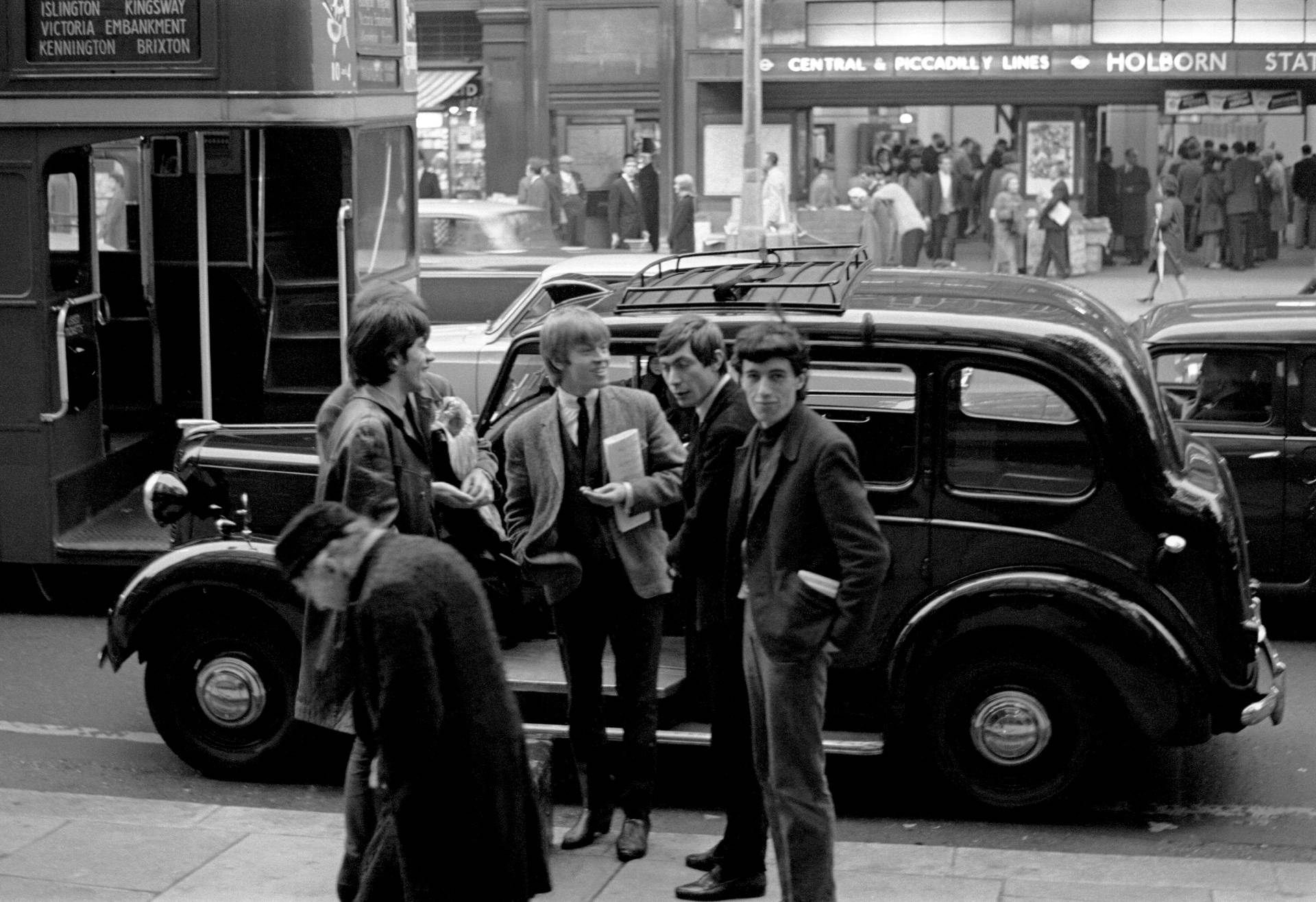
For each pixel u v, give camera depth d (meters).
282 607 7.26
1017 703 6.80
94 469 10.60
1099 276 28.98
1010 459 6.68
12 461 10.06
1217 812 7.19
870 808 7.22
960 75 30.78
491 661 4.71
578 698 6.42
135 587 7.32
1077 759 6.81
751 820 5.98
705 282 7.73
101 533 10.29
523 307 12.54
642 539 6.25
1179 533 6.58
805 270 7.89
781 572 5.32
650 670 6.36
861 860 6.46
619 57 33.00
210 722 7.54
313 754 7.96
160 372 12.03
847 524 5.22
